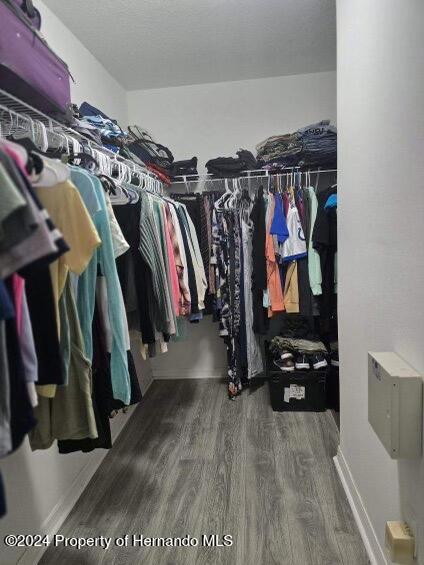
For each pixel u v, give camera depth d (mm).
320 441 2029
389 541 957
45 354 812
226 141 2891
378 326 1158
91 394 1024
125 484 1743
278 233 2320
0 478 533
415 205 874
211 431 2199
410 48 879
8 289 659
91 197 1004
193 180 2898
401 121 942
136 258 1481
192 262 2066
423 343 851
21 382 638
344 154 1507
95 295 1039
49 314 810
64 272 868
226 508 1549
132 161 2006
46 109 1195
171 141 2951
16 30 982
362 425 1366
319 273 2303
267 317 2520
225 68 2633
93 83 2391
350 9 1374
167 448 2037
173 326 1678
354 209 1384
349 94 1412
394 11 972
